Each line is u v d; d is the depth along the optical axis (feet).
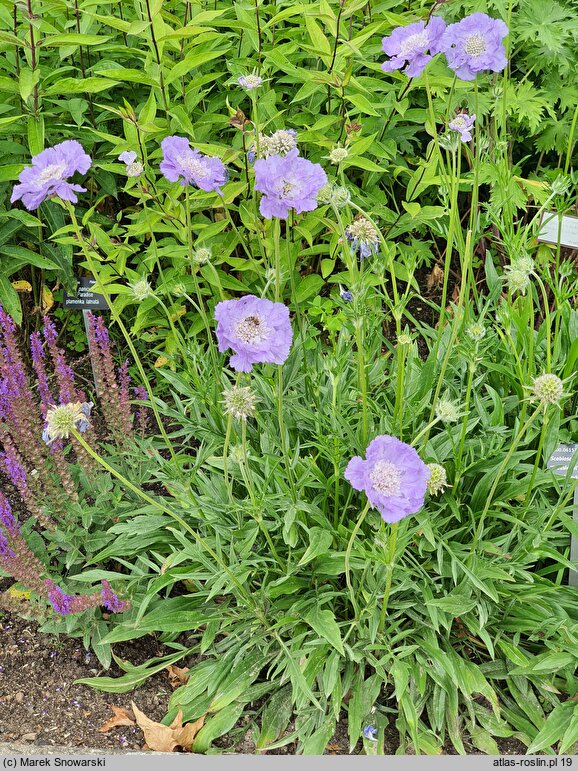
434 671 3.07
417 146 5.17
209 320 4.23
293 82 4.19
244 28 3.83
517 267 3.06
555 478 3.24
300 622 3.20
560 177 3.40
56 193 2.64
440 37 2.88
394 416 3.26
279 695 3.16
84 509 3.52
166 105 3.73
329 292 4.81
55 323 4.73
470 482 3.46
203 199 3.93
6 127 3.89
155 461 3.74
